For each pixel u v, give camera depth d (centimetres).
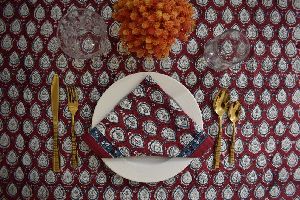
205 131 128
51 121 125
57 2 123
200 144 123
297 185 133
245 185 131
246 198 131
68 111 125
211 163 129
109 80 125
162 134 123
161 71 126
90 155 126
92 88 125
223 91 128
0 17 123
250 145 131
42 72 124
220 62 125
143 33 106
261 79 130
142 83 123
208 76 128
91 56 121
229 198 130
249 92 130
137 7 105
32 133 125
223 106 128
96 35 119
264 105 131
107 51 125
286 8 130
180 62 127
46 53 124
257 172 131
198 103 128
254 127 130
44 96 125
